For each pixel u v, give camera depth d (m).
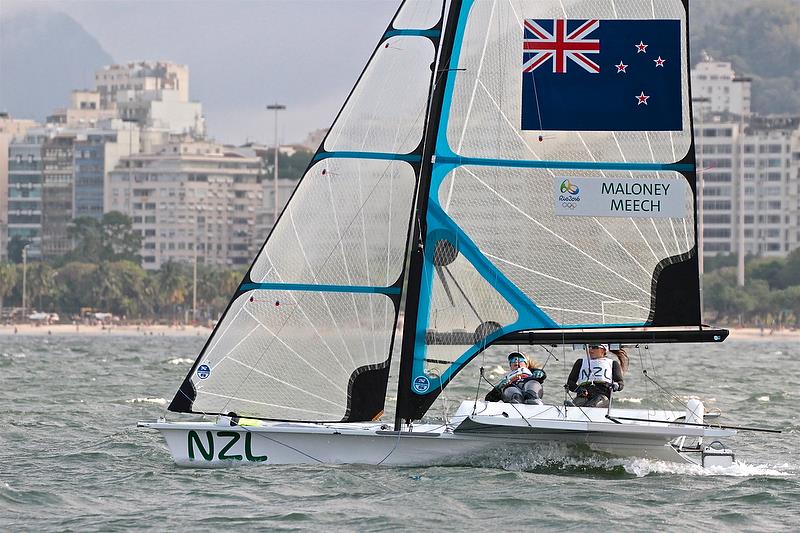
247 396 83.56
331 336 83.12
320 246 83.44
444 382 82.31
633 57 81.81
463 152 82.00
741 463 91.88
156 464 90.81
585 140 81.75
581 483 80.50
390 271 83.06
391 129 83.44
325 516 71.81
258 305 83.56
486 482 79.69
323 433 83.00
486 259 81.88
